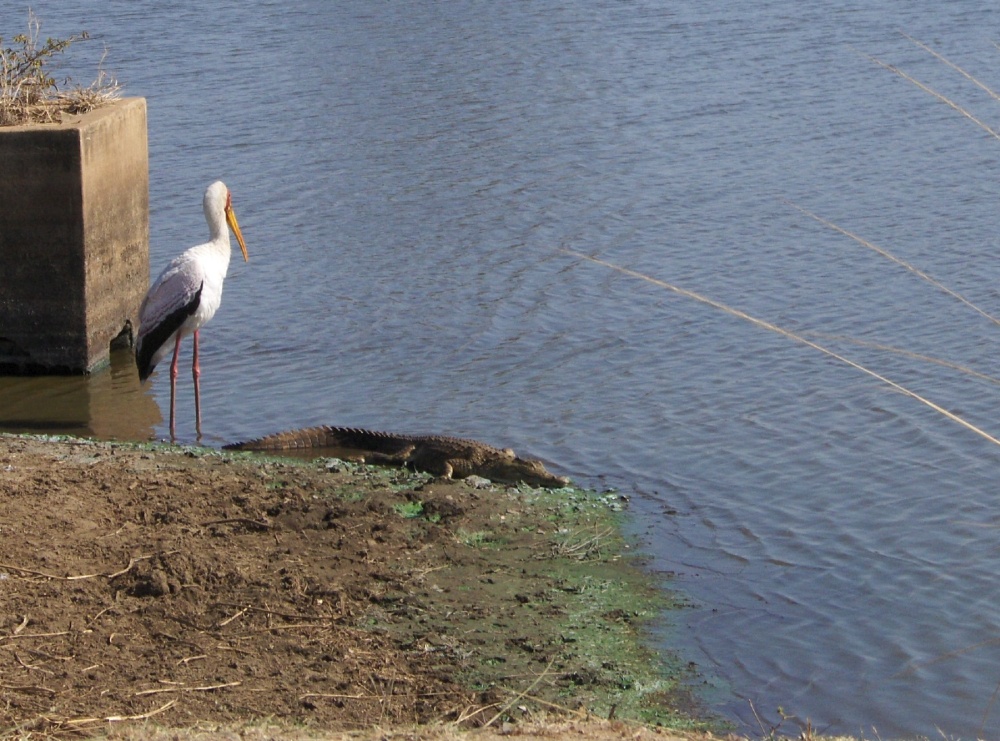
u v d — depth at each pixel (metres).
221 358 14.66
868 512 10.40
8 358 14.07
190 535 9.24
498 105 25.59
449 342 14.94
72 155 13.45
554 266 17.23
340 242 18.42
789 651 8.28
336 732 6.56
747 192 20.00
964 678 7.99
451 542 9.62
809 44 30.00
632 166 21.59
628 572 9.35
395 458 11.73
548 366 14.12
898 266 16.50
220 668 7.47
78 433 12.53
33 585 8.24
